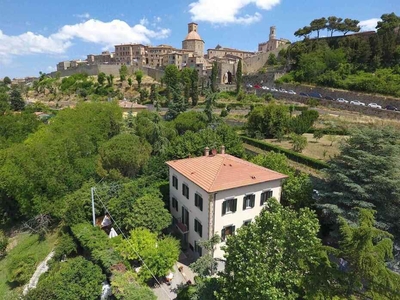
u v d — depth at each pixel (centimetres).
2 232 2995
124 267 1966
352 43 8456
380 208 2125
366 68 7600
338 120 5362
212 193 2092
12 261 2320
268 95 8012
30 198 2922
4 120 4394
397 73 6769
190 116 4703
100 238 2223
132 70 13000
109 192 2730
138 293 1684
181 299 1819
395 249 1952
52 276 1869
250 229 1355
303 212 1474
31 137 3878
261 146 4494
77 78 12531
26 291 1894
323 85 7688
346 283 1419
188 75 9694
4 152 3053
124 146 3077
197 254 2412
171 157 3369
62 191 2931
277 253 1304
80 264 1866
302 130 4956
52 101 10831
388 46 7412
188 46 14762
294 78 8669
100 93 10819
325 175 2473
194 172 2462
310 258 1441
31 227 2917
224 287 1416
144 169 3262
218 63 10938
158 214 2380
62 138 3284
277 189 2488
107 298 1859
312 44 9412
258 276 1233
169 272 2130
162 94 9831
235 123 6412
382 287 1338
